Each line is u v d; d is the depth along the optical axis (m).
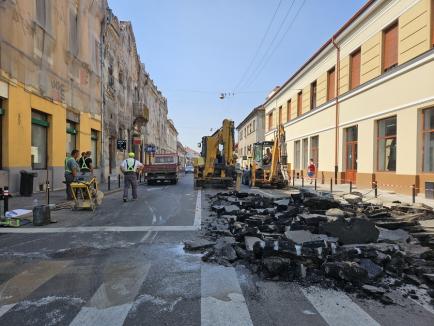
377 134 18.92
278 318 3.72
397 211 9.70
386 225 7.89
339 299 4.23
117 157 31.08
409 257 5.64
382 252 5.61
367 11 19.03
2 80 12.60
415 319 3.73
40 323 3.59
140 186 23.92
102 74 25.34
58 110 17.52
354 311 3.91
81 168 13.50
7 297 4.25
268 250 5.34
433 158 14.68
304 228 7.18
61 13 17.83
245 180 25.06
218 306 4.00
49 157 16.84
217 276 4.99
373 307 4.02
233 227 7.78
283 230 7.41
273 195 16.66
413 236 7.13
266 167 22.16
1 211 9.80
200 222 9.02
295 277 4.87
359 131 20.48
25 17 14.08
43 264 5.54
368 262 5.11
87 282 4.75
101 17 24.78
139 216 10.06
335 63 23.94
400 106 16.45
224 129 21.28
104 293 4.37
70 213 10.65
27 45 14.31
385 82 17.75
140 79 43.78
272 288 4.55
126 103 35.22
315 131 27.72
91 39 22.67
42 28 15.60
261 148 22.75
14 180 13.41
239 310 3.90
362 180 20.02
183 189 20.78
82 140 21.19
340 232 6.52
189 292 4.41
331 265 4.79
